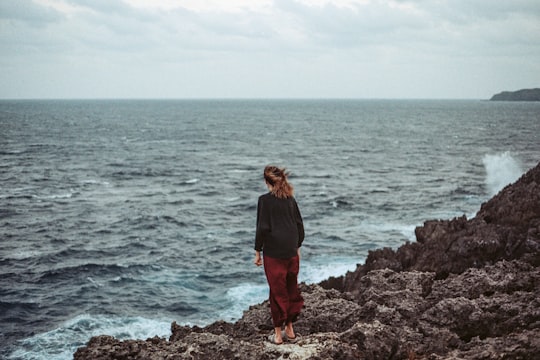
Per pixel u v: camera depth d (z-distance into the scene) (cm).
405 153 9412
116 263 2989
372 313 791
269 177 621
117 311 2297
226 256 3147
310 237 3459
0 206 4584
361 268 1942
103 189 5638
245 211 4538
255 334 768
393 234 3588
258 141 12106
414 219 4106
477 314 760
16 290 2561
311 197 5094
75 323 2158
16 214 4284
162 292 2542
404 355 653
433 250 1848
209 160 8475
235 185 6031
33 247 3328
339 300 873
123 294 2512
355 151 9888
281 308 635
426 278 997
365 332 659
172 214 4334
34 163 7600
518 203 1953
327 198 5031
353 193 5325
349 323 786
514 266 1027
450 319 766
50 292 2547
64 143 10712
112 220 4116
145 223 4019
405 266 1920
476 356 606
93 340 661
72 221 4069
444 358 619
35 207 4581
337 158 8788
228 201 5000
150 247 3350
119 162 7988
